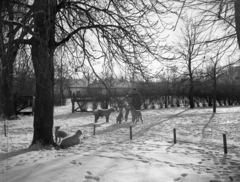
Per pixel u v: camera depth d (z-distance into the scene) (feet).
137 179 15.74
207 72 66.18
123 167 17.75
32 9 21.48
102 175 15.93
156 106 102.89
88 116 72.74
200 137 34.94
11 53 17.88
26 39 22.56
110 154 21.50
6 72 16.25
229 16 20.86
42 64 22.16
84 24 28.48
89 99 87.15
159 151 24.53
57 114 80.84
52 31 26.20
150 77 25.85
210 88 101.81
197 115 64.80
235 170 18.95
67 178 15.06
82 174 15.85
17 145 28.25
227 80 109.50
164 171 17.57
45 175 15.48
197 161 21.35
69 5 26.78
